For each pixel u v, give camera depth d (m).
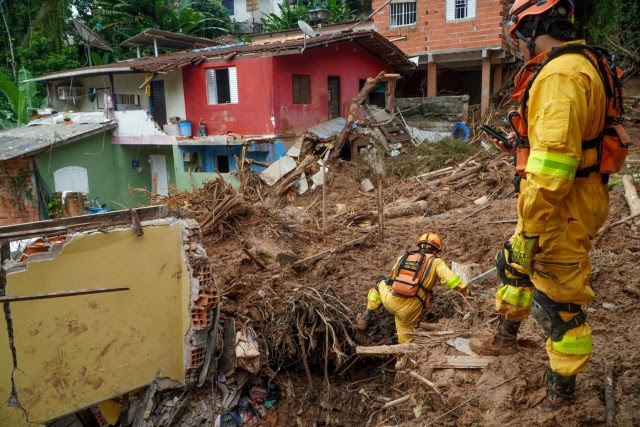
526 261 2.42
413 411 3.49
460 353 3.63
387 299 5.01
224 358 5.21
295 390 5.66
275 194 12.04
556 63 2.21
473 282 5.43
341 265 7.06
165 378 4.61
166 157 17.84
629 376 2.94
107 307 4.19
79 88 20.17
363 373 5.68
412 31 17.92
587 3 14.05
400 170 13.48
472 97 21.38
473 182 10.94
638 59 17.19
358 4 32.88
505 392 3.05
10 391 3.78
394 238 7.88
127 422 4.65
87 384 4.14
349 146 14.77
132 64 16.95
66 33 28.05
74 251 3.97
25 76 21.91
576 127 2.10
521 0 2.47
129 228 4.24
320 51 15.48
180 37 21.61
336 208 10.73
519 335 3.63
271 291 6.37
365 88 13.83
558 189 2.10
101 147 16.95
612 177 7.76
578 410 2.71
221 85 15.45
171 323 4.59
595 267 4.74
